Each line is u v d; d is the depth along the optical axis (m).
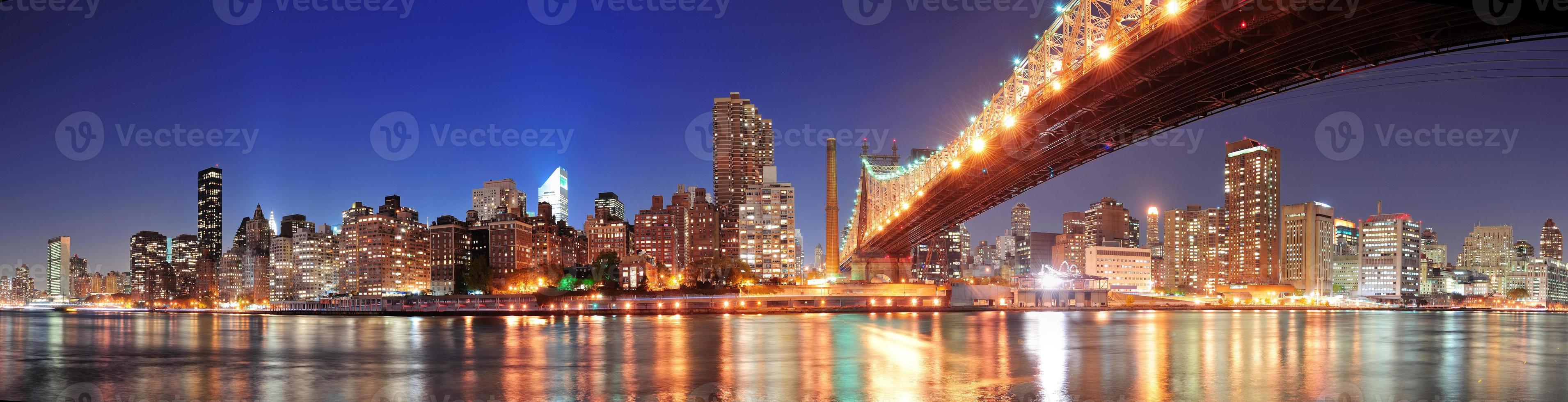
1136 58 66.88
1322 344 109.94
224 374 79.38
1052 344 107.19
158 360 93.62
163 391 69.12
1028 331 135.62
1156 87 70.88
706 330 138.12
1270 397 61.72
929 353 92.75
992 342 110.44
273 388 69.31
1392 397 62.53
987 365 79.94
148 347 114.12
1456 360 89.25
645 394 63.28
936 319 182.62
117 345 118.88
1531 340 123.25
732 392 63.59
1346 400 60.44
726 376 72.69
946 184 134.75
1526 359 91.50
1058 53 84.81
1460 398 62.34
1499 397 63.12
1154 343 108.44
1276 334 132.88
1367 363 84.94
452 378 73.81
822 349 97.81
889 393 62.53
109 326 198.00
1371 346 107.75
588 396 62.94
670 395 62.81
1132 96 74.38
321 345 113.94
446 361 88.62
